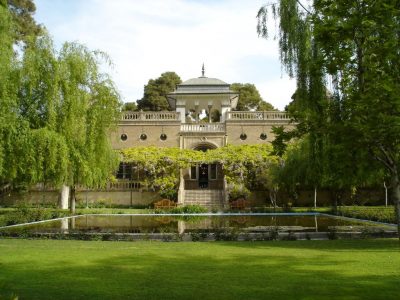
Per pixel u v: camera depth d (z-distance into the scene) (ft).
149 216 77.71
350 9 28.09
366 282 23.24
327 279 23.98
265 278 24.23
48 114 56.80
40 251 34.14
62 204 89.71
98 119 62.95
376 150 29.09
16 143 53.31
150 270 26.50
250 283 23.02
